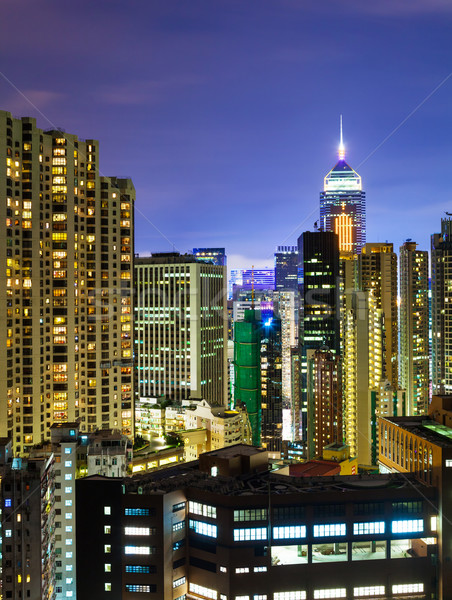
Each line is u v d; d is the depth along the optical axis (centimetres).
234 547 14338
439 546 15088
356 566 14762
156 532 14488
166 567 14450
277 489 15150
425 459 16225
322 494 14775
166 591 14438
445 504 15100
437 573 15112
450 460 15275
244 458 16738
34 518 15800
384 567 14888
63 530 19262
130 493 14725
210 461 16575
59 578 19100
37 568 15775
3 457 17388
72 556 19212
